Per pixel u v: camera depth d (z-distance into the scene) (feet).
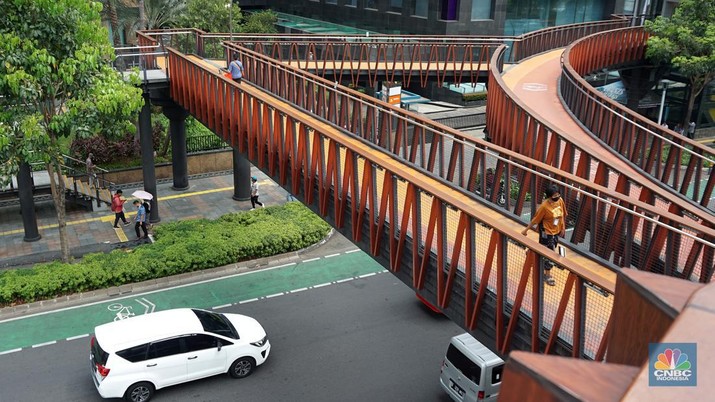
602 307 28.86
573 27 132.87
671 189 51.93
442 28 149.59
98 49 67.82
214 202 100.42
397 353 62.18
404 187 48.62
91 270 71.20
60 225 73.56
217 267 77.41
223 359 55.93
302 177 52.54
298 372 58.70
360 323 67.26
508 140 60.13
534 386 6.08
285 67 73.36
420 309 70.08
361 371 59.16
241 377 57.47
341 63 105.29
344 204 46.03
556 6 165.78
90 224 90.22
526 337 31.48
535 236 39.81
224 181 109.50
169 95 88.94
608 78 155.53
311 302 71.26
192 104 77.46
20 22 62.90
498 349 32.81
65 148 103.86
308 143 50.11
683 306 6.54
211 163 111.65
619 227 34.88
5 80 62.08
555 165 48.83
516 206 42.52
